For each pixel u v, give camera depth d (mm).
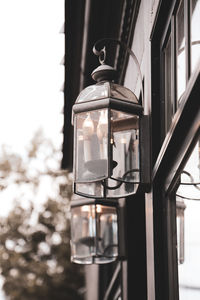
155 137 3059
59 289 17500
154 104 3119
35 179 17359
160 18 3105
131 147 2975
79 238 4645
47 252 17703
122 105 2924
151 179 2998
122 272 4742
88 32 5539
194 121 2373
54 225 17766
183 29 2676
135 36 4223
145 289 4535
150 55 3230
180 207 2660
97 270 7738
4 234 17562
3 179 17125
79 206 4668
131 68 4445
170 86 2957
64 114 7340
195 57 2395
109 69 3072
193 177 2420
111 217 4633
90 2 5094
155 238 2961
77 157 2965
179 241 2676
